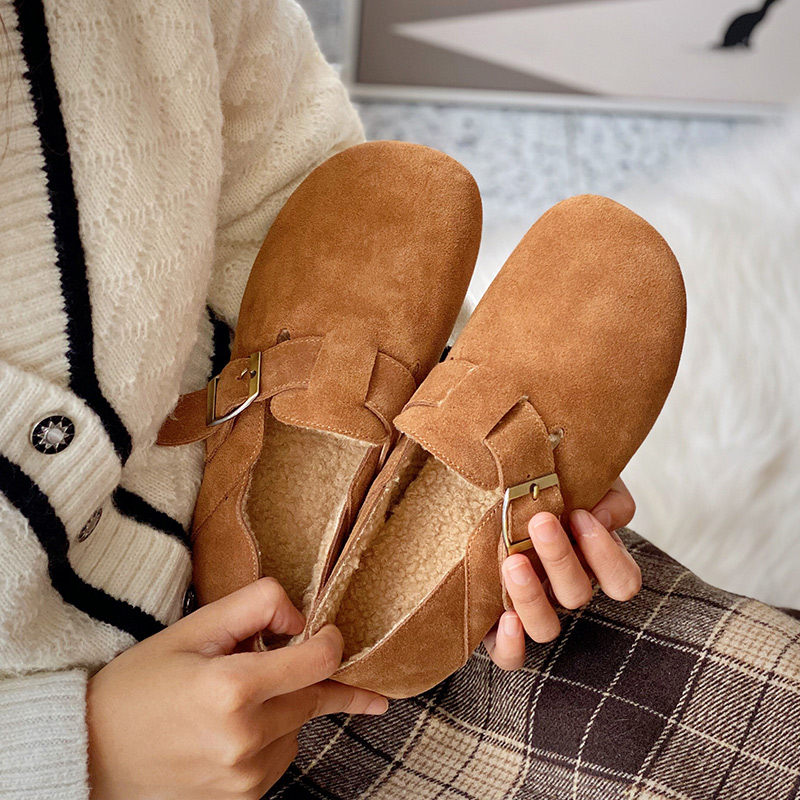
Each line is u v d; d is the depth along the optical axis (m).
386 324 0.49
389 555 0.49
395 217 0.51
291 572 0.49
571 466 0.48
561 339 0.49
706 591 0.49
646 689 0.47
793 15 1.20
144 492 0.46
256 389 0.47
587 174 1.19
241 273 0.53
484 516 0.45
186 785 0.41
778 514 0.78
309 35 0.54
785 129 1.22
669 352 0.50
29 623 0.42
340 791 0.48
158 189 0.42
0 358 0.40
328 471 0.50
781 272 0.94
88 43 0.40
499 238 1.05
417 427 0.45
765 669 0.46
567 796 0.47
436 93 1.26
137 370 0.43
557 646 0.49
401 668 0.45
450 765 0.49
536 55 1.24
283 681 0.40
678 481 0.79
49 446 0.40
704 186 1.10
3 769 0.40
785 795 0.44
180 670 0.40
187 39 0.43
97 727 0.41
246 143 0.50
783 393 0.84
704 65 1.24
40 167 0.40
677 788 0.45
